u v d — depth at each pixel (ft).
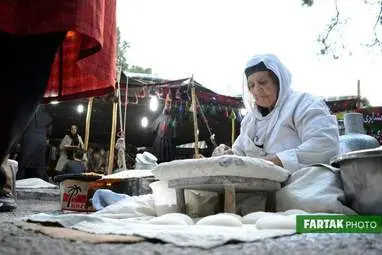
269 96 9.87
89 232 5.16
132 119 32.73
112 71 7.20
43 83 5.07
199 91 27.53
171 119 27.96
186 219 6.72
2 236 4.65
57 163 28.60
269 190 8.32
